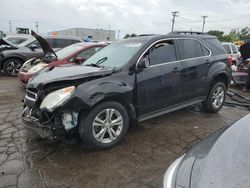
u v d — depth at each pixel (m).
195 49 5.02
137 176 3.09
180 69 4.58
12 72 10.25
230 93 7.05
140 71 4.04
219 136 2.10
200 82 5.00
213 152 1.85
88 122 3.49
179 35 4.82
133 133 4.37
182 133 4.41
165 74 4.34
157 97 4.29
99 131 3.65
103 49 5.07
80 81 3.57
